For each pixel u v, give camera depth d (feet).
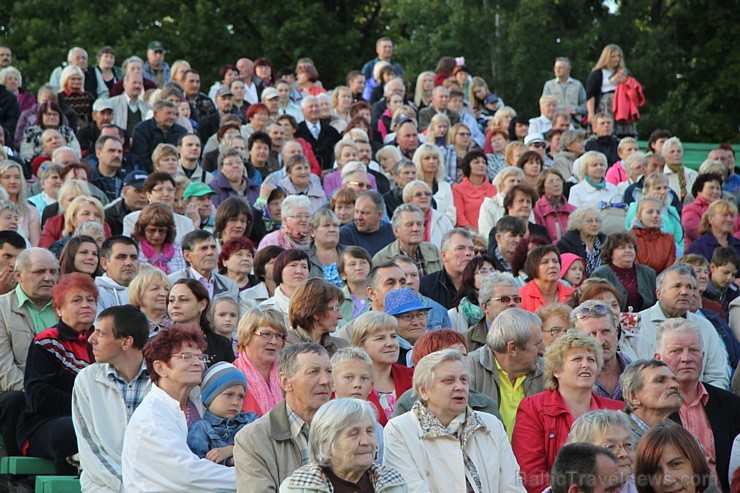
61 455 31.30
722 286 45.06
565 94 83.30
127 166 61.67
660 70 117.29
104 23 123.54
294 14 129.70
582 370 29.84
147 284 34.99
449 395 27.32
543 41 111.96
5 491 31.78
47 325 35.76
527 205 51.11
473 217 57.67
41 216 51.21
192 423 29.07
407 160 55.36
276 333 31.53
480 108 82.38
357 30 133.80
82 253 38.40
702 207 55.93
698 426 31.81
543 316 34.58
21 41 126.52
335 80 129.18
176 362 27.91
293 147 58.95
